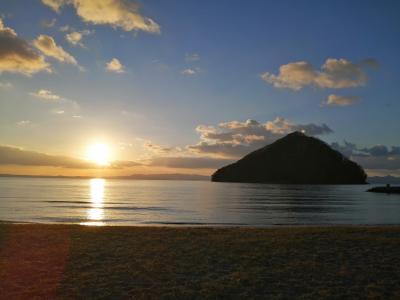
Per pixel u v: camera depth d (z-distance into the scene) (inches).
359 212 2691.9
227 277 510.3
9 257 609.3
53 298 426.3
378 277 518.6
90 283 480.4
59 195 4741.6
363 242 753.0
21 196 4207.7
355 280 504.7
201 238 788.0
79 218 1952.5
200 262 589.3
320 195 5733.3
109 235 818.2
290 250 674.2
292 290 462.9
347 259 613.6
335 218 2190.0
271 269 552.7
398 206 3400.6
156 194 5659.5
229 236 820.6
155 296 436.1
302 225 1727.4
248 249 679.1
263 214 2450.8
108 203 3383.4
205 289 460.4
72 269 543.2
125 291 451.8
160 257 617.6
